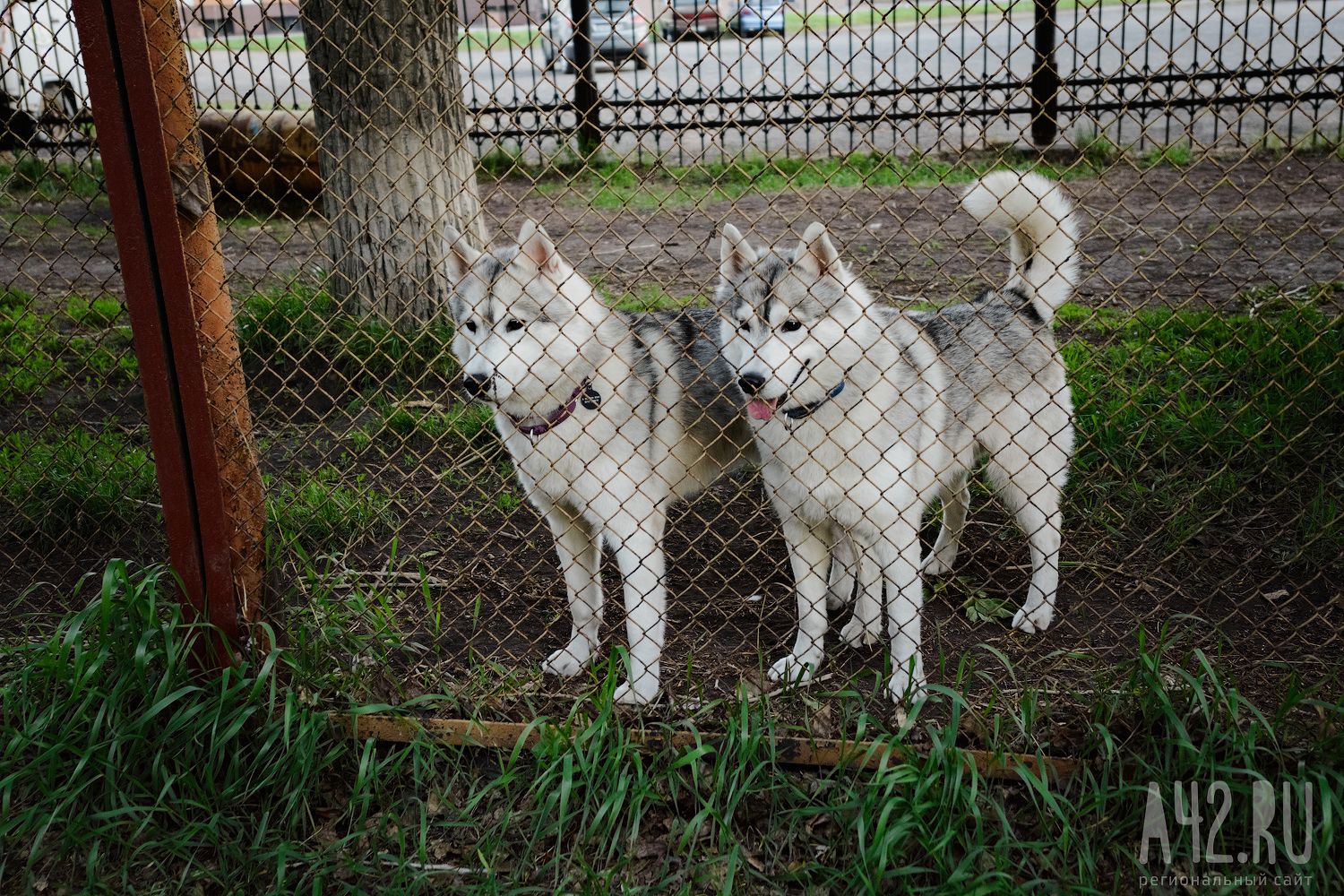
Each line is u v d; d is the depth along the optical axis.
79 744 2.80
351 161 5.69
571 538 3.54
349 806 2.76
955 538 4.07
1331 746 2.54
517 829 2.72
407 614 3.81
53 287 7.45
